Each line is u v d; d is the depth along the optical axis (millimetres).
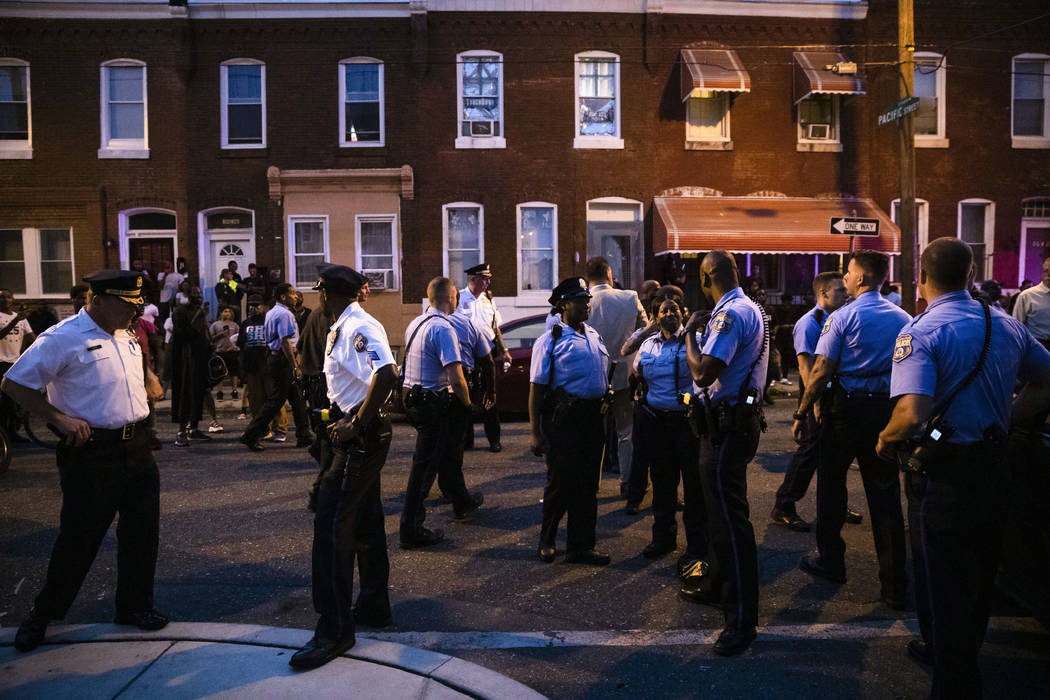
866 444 4309
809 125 17859
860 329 4324
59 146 16953
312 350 7695
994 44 18000
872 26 17672
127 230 17375
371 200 17250
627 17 17250
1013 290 18312
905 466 3080
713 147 17547
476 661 3641
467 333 6121
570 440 4906
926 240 18078
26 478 7543
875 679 3445
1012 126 18281
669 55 17406
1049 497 3492
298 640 3707
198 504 6508
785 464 7934
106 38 16812
